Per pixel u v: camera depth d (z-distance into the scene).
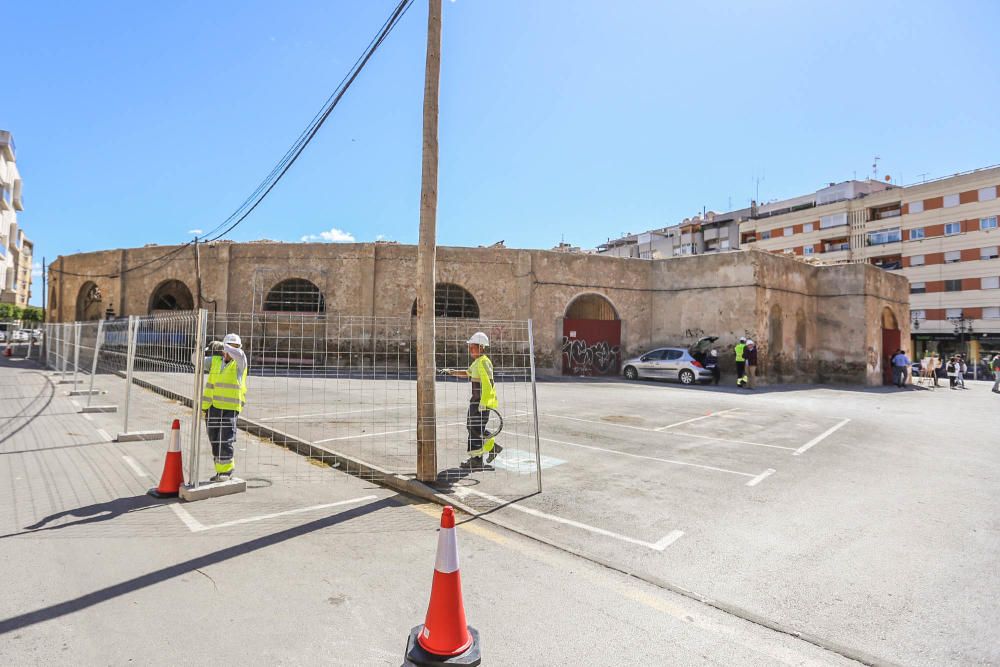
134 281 25.02
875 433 10.28
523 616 3.34
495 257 22.80
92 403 11.84
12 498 5.37
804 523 5.09
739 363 19.56
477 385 7.02
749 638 3.14
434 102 6.18
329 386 15.30
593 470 6.97
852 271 23.48
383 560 4.12
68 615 3.19
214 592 3.53
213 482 5.82
